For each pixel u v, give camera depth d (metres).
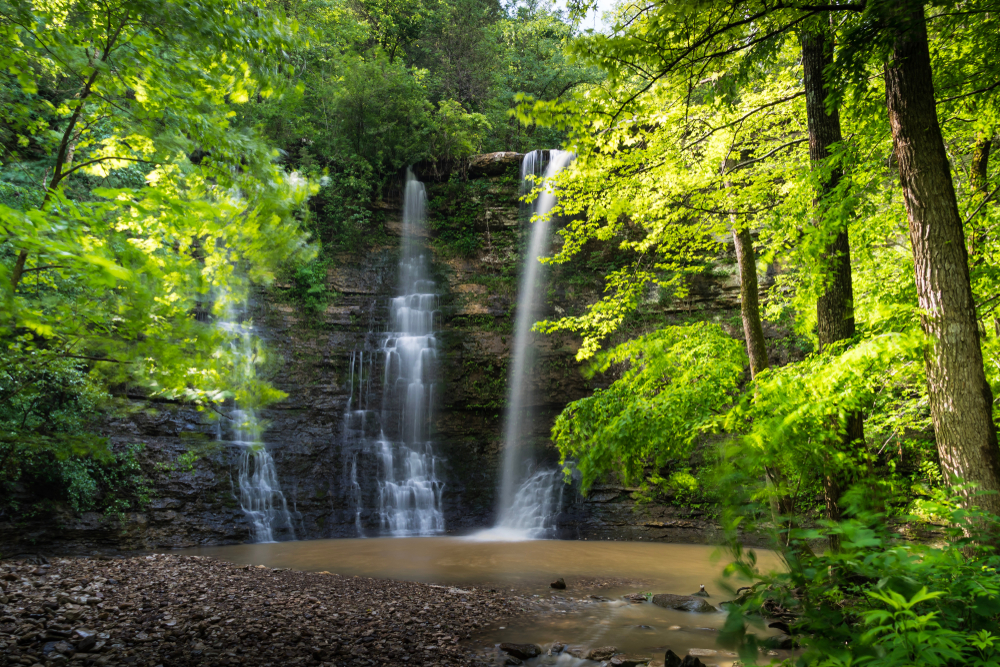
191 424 21.91
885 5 5.48
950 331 6.10
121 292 6.02
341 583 10.95
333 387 26.17
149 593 8.77
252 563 15.59
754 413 7.71
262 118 25.28
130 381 8.07
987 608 2.50
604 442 8.92
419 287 29.97
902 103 6.46
